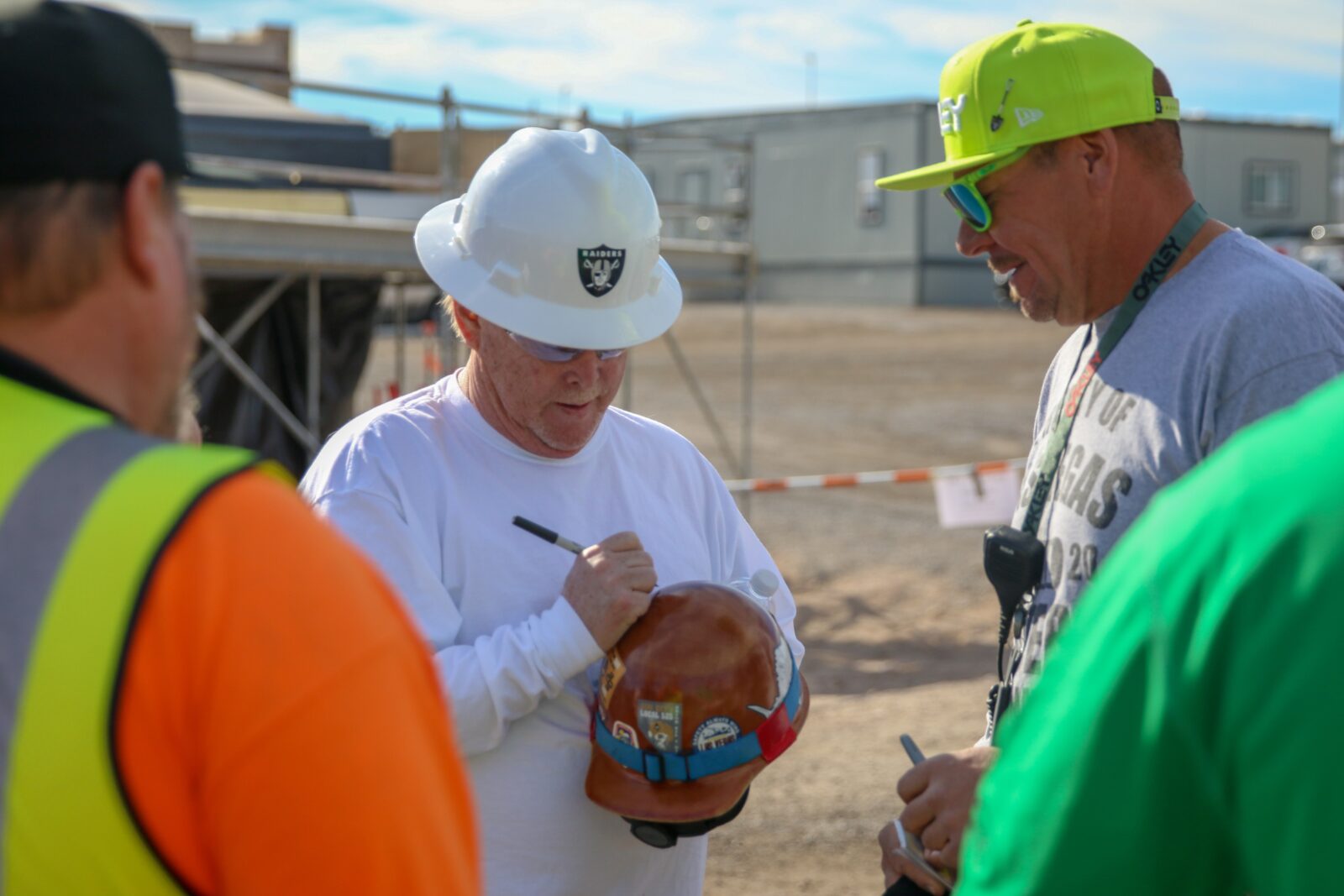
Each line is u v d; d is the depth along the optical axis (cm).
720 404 1930
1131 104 197
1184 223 200
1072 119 195
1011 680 204
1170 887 99
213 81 1180
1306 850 88
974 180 205
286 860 98
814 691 733
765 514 1270
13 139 100
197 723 97
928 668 781
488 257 223
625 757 204
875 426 1747
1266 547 91
